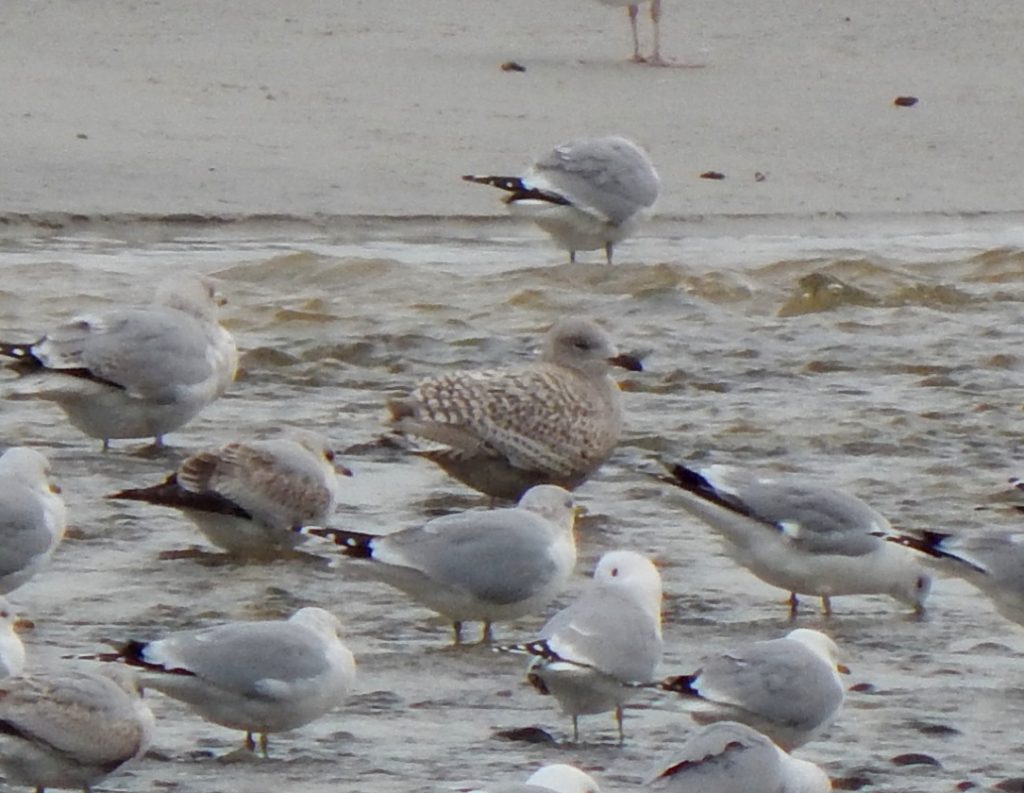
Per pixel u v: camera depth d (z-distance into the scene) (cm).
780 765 920
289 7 3897
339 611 1308
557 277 2336
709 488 1338
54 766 962
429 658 1227
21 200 2628
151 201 2667
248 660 1035
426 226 2666
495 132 3094
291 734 1087
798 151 3083
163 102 3167
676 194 2838
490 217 2711
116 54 3462
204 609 1287
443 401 1519
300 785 998
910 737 1107
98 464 1619
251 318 2161
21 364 1631
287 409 1820
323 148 2956
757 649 1066
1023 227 2803
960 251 2603
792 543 1316
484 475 1523
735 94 3391
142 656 1030
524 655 1190
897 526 1502
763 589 1394
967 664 1245
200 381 1658
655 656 1084
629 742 1090
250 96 3231
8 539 1254
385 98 3256
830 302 2266
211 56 3484
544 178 2333
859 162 3050
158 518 1491
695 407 1858
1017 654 1270
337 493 1455
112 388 1623
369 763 1036
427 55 3578
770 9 3978
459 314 2209
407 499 1552
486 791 832
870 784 1020
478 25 3856
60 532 1288
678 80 3475
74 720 961
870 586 1333
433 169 2888
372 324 2155
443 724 1108
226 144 2953
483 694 1166
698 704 1059
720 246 2609
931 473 1659
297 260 2375
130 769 1025
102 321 1641
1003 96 3447
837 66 3606
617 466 1666
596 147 2342
